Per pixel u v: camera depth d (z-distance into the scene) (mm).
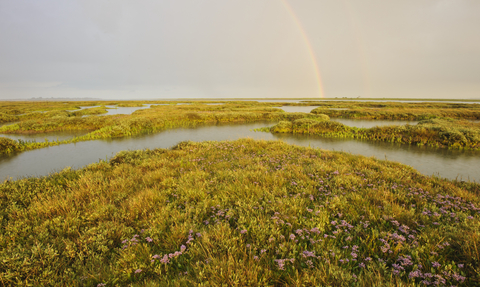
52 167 12641
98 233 3889
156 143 19109
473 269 2719
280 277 2793
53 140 18922
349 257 3133
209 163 8953
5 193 5895
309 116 36938
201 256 3170
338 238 3604
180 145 12945
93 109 55500
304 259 3061
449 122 26328
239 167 8055
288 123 26094
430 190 5812
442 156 14227
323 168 7551
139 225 4234
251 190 5406
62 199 5152
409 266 2934
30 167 12656
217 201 4914
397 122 34125
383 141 19438
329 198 5043
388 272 2770
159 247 3572
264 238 3533
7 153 15711
